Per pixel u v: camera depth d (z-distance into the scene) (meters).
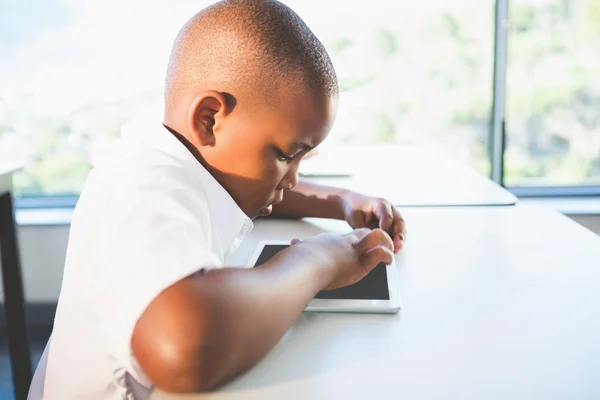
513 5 2.54
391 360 0.56
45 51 2.46
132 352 0.50
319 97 0.64
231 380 0.52
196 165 0.65
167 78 0.70
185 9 2.38
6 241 1.70
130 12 2.40
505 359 0.56
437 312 0.67
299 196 1.09
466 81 2.60
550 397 0.50
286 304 0.58
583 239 0.95
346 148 1.93
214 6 0.67
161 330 0.48
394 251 0.89
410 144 2.04
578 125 2.66
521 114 2.64
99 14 2.41
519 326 0.63
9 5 2.41
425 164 1.65
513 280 0.77
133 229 0.54
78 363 0.65
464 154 2.68
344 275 0.71
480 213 1.13
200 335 0.48
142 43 2.43
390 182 1.42
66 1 2.41
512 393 0.50
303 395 0.50
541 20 2.55
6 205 1.68
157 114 0.92
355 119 2.34
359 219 1.01
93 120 2.54
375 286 0.74
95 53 2.46
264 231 1.02
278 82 0.62
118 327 0.51
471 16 2.54
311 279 0.64
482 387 0.51
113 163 0.68
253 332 0.52
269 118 0.63
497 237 0.97
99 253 0.58
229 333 0.50
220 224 0.66
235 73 0.62
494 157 2.68
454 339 0.61
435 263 0.84
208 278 0.52
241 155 0.65
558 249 0.90
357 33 2.46
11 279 1.73
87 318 0.63
